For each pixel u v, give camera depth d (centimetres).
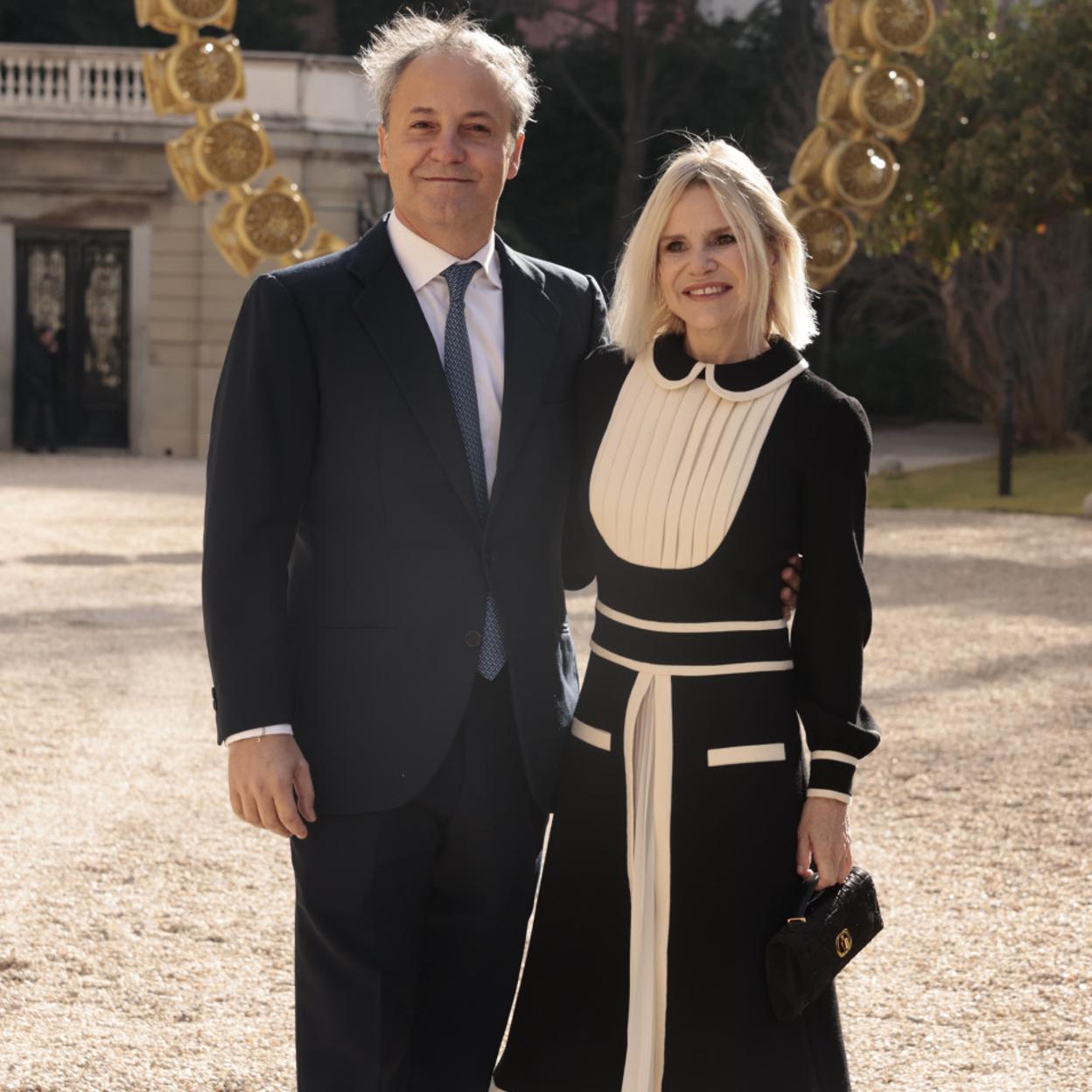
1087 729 644
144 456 2219
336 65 2166
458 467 266
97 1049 344
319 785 263
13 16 2764
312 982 268
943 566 1162
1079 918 427
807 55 2764
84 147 2173
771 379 263
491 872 273
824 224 1142
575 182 3091
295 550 273
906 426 3103
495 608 269
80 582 1042
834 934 252
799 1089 256
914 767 586
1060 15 1366
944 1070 336
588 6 3020
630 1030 259
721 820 258
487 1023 280
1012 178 1377
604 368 279
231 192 1157
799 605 261
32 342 2192
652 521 262
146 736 634
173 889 451
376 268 271
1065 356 2128
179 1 1098
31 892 445
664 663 262
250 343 262
